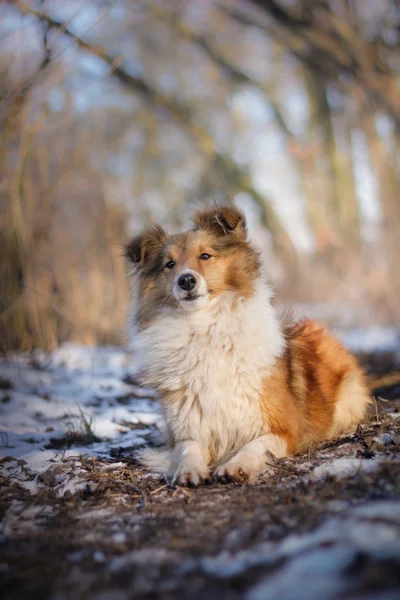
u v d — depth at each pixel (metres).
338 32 15.52
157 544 3.02
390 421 4.94
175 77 26.30
